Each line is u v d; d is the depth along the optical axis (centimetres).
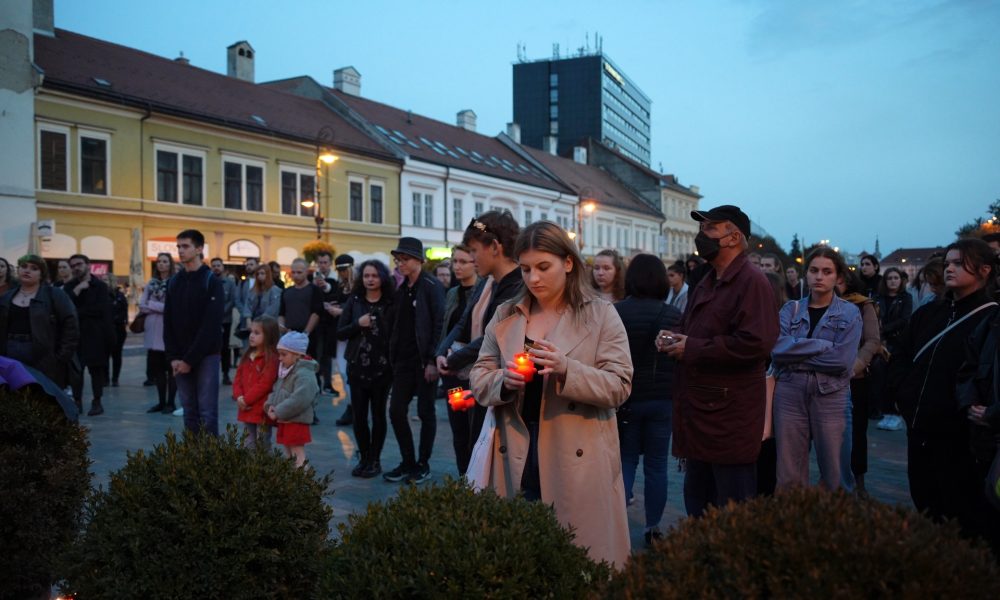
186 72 3166
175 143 2795
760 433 362
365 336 634
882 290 903
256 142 3088
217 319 641
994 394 346
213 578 273
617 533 301
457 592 206
